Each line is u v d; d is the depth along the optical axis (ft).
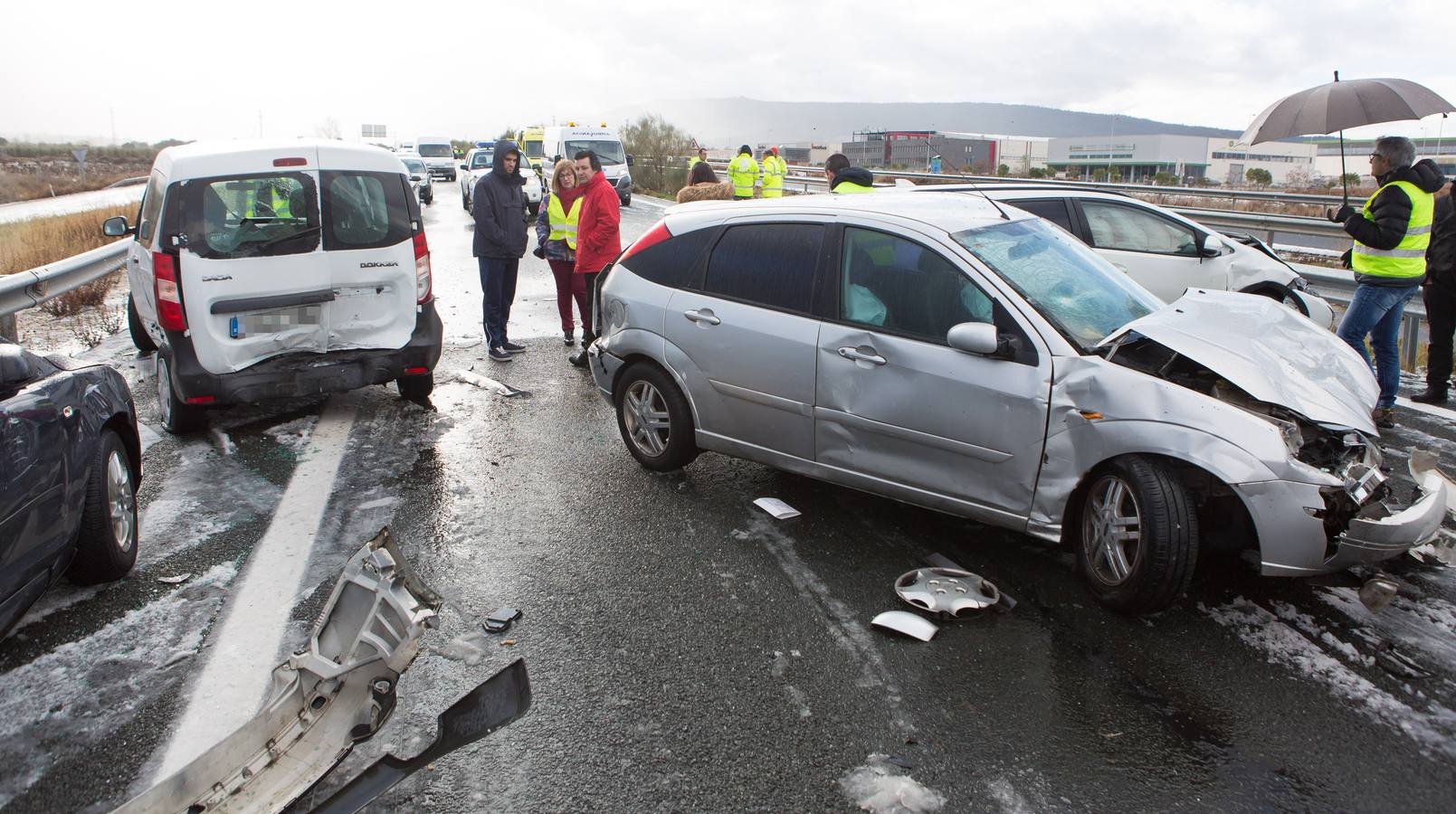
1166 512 11.98
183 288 19.76
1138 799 9.30
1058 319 13.50
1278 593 13.38
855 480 15.30
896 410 14.38
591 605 13.24
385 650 8.90
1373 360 28.84
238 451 20.16
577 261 26.96
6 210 115.75
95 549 13.41
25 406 11.76
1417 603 13.11
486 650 12.06
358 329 21.75
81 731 10.44
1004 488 13.55
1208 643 12.09
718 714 10.71
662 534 15.65
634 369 18.33
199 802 8.43
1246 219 53.62
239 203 20.24
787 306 15.90
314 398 24.57
